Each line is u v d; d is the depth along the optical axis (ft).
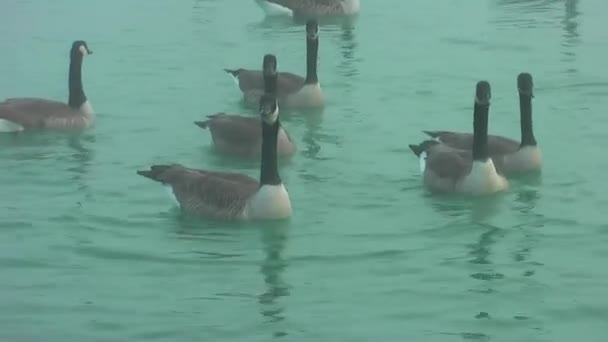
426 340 41.81
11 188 60.23
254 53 93.91
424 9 112.27
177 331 42.75
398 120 73.51
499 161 62.23
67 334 42.47
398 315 43.98
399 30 102.47
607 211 55.72
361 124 72.84
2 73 87.51
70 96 73.41
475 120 57.82
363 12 111.86
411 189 59.67
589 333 42.34
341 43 97.81
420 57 91.35
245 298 45.80
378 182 60.85
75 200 58.18
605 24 102.01
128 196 58.90
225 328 43.01
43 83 84.38
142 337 42.27
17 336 42.27
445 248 51.21
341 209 56.65
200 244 51.93
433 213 55.83
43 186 60.64
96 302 45.47
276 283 47.24
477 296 45.80
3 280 47.78
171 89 82.58
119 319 43.83
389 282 47.29
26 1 116.78
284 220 54.75
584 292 46.06
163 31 102.01
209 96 80.69
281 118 75.05
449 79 84.02
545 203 57.11
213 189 55.62
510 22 104.12
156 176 58.08
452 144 64.18
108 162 65.16
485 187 57.88
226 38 99.50
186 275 48.32
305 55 93.40
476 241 51.98
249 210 54.49
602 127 70.74
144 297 45.96
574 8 109.91
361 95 80.38
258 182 57.31
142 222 54.95
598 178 60.80
